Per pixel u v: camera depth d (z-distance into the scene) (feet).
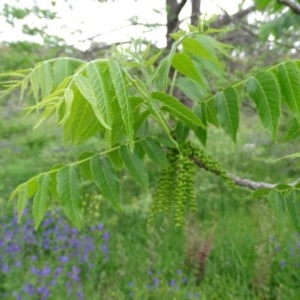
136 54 6.59
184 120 6.17
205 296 16.66
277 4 11.41
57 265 19.34
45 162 31.58
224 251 20.30
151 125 8.76
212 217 24.75
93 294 17.44
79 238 21.62
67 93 4.47
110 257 20.30
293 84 5.81
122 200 26.50
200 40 7.18
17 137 35.78
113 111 5.73
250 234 21.24
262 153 32.19
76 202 6.54
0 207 25.68
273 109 5.79
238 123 6.20
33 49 22.65
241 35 24.40
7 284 17.17
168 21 19.67
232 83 6.28
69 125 5.35
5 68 22.33
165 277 18.60
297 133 6.31
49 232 21.59
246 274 18.65
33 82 5.76
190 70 6.67
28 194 6.85
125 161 6.53
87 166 6.69
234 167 30.76
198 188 26.91
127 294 17.79
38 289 16.56
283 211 6.64
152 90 6.17
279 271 18.61
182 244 20.90
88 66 4.67
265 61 25.26
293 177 29.78
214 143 32.96
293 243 19.56
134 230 23.15
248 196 25.89
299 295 16.75
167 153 6.66
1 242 20.07
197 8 19.21
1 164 33.91
